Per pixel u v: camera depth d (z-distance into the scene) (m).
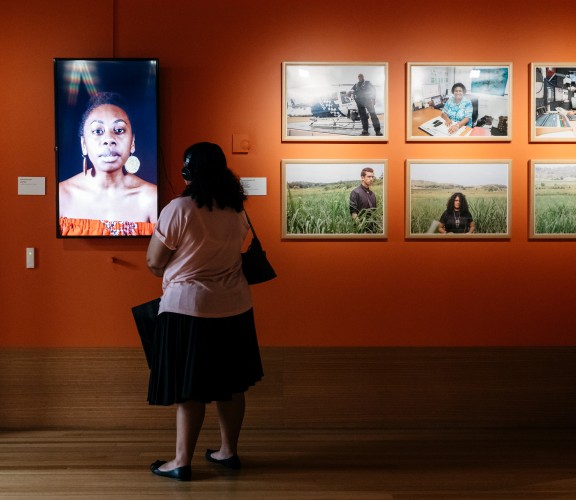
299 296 4.05
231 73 4.02
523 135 4.05
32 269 4.00
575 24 4.03
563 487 3.00
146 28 4.00
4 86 3.98
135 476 3.15
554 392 4.05
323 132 4.02
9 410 4.00
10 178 3.99
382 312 4.05
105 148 3.94
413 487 3.00
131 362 4.01
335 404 4.04
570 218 4.04
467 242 4.05
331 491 2.96
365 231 4.03
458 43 4.03
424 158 4.04
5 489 2.97
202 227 3.02
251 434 3.88
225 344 3.02
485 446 3.64
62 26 3.98
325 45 4.02
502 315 4.06
